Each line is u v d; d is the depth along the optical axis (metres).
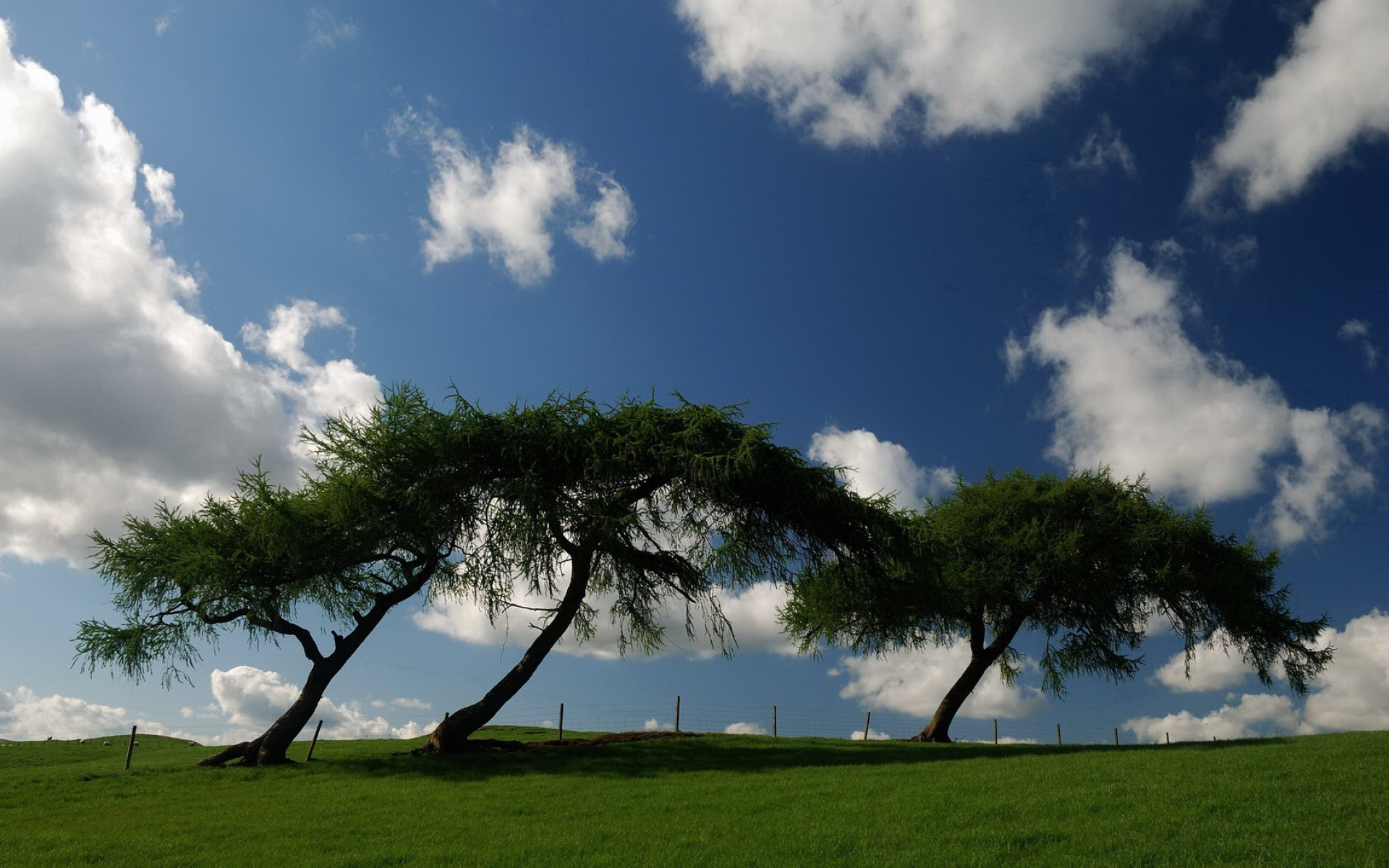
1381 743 20.69
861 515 28.67
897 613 32.69
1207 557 35.09
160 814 17.33
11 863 13.18
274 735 24.73
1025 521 34.69
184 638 25.95
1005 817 13.77
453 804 17.66
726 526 28.45
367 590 27.84
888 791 17.14
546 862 12.30
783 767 23.02
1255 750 20.86
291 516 25.12
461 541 26.97
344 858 12.95
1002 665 38.81
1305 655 36.69
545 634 28.20
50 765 29.36
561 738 30.75
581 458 27.34
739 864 11.78
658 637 30.69
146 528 26.06
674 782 20.19
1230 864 10.39
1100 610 33.75
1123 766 18.66
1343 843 10.93
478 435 26.61
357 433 26.33
